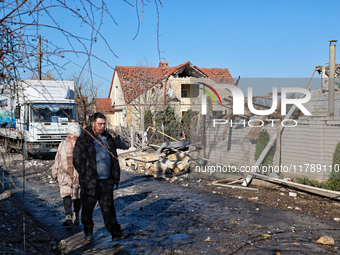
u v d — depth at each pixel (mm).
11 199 7746
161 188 9117
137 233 5238
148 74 28734
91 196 4707
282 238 4969
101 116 4641
